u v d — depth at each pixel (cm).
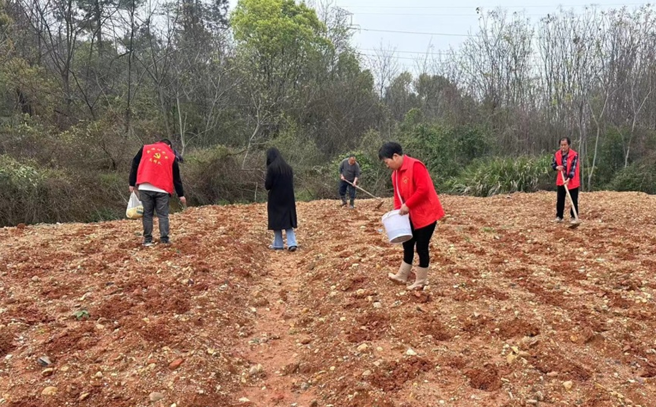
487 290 554
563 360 392
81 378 378
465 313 493
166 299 536
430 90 3103
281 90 2495
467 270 635
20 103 1814
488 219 1108
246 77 2195
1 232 916
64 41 2322
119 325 477
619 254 736
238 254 744
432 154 2061
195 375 381
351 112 2809
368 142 2306
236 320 512
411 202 523
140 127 1909
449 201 1452
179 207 1656
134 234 891
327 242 855
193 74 2169
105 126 1652
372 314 492
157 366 394
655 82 2023
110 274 638
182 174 1712
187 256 728
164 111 2053
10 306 527
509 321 467
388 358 406
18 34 1969
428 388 361
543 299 534
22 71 1739
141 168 770
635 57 2030
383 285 579
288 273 709
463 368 389
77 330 459
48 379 380
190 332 460
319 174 2059
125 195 1504
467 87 2523
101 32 2242
